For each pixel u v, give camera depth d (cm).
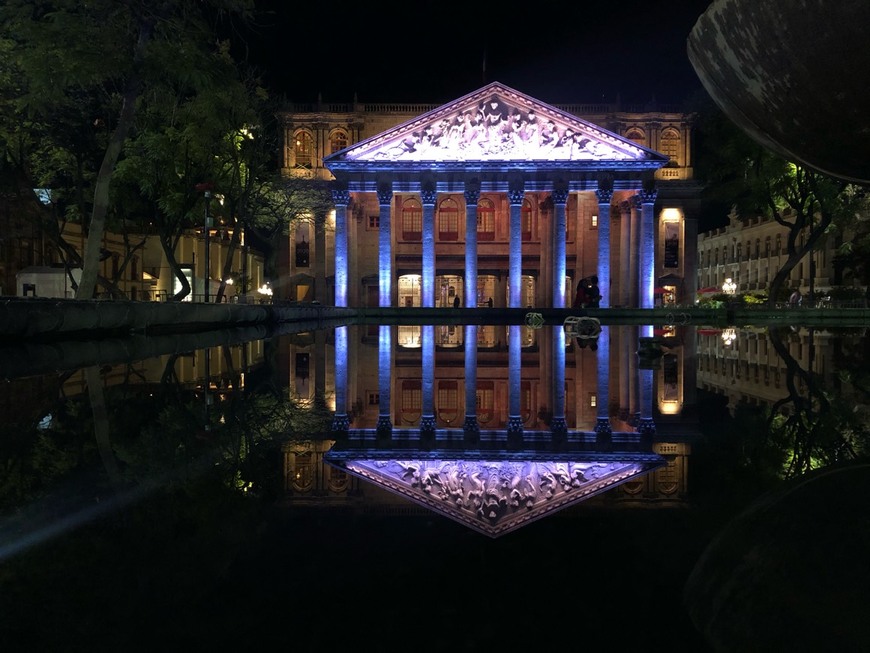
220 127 3497
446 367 1964
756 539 355
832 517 390
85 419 809
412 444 761
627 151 5469
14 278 4694
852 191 4981
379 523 408
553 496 482
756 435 728
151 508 432
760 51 647
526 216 7212
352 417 945
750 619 253
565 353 2306
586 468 611
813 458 584
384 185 5588
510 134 5531
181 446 664
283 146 6931
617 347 2505
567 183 5534
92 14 2609
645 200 5509
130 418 826
